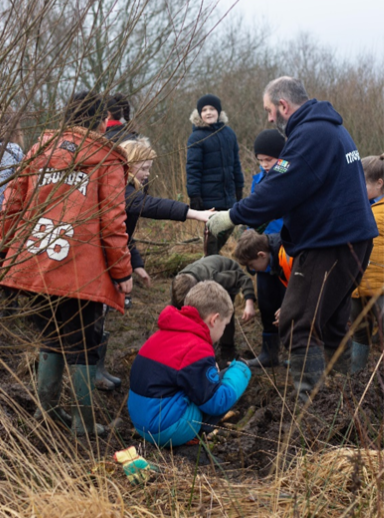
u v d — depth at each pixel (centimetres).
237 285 409
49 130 253
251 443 287
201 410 282
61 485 212
